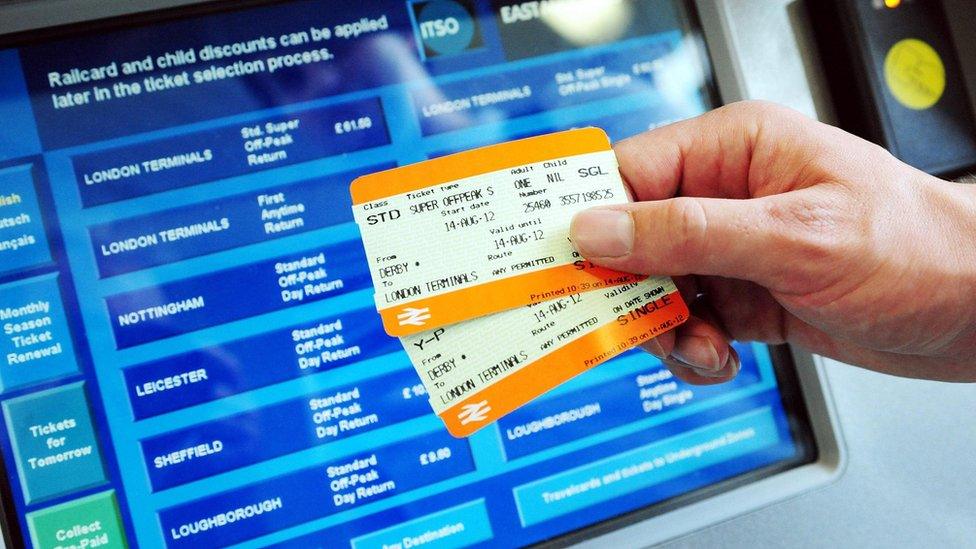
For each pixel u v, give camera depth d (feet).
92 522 2.68
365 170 3.00
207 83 2.89
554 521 2.99
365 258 2.97
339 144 2.98
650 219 2.21
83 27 2.79
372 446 2.90
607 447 3.07
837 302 2.45
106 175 2.79
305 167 2.95
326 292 2.93
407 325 2.20
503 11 3.16
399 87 3.05
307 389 2.88
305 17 2.99
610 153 2.44
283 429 2.84
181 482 2.75
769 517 3.06
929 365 2.80
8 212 2.72
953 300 2.42
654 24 3.29
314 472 2.85
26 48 2.76
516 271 2.26
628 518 3.02
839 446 3.13
